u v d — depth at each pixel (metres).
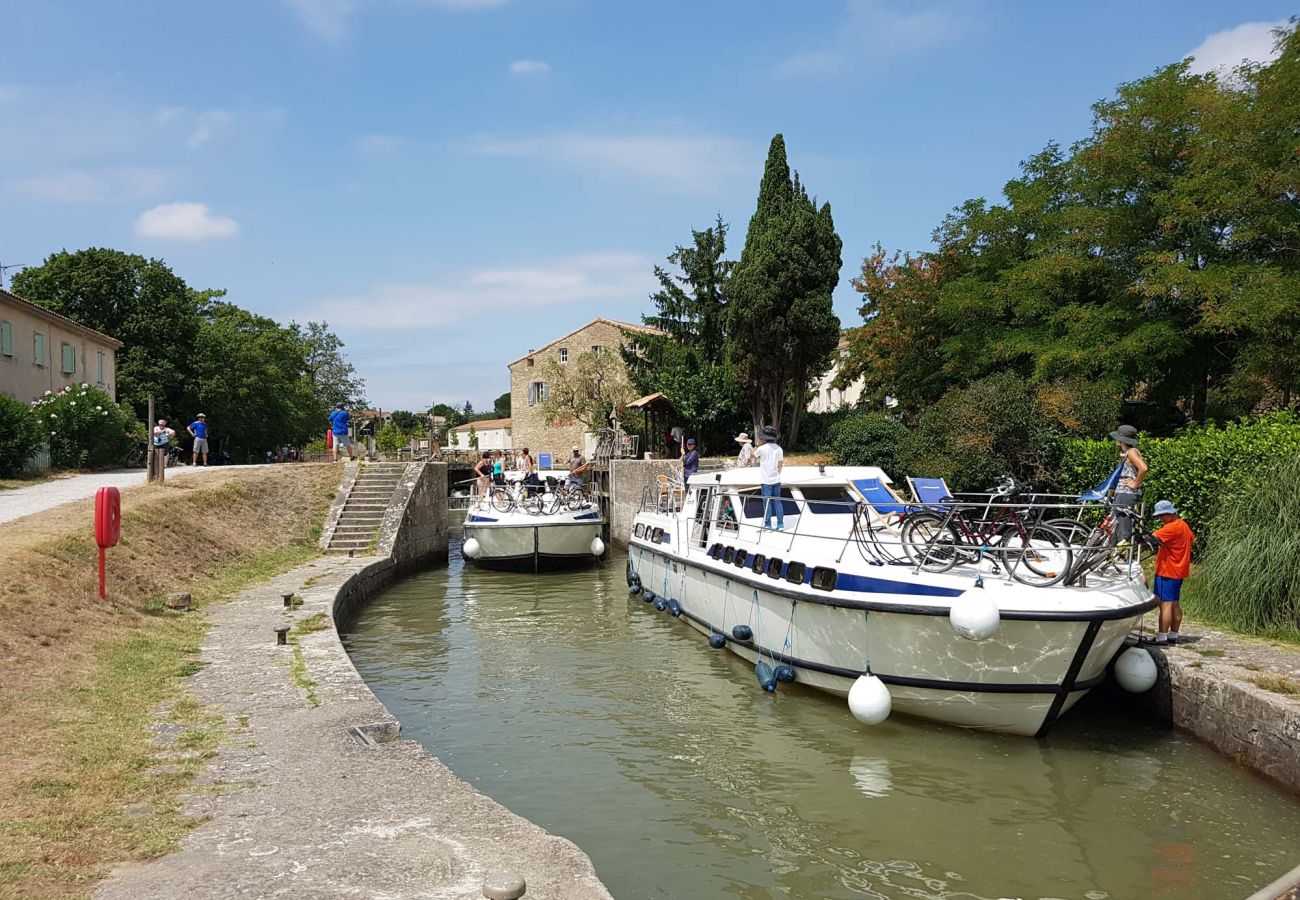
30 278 42.97
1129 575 9.50
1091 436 18.14
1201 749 8.60
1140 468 10.17
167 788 5.90
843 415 31.70
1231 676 8.45
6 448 22.38
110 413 28.30
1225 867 6.43
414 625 15.95
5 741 6.37
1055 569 9.03
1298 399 17.30
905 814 7.44
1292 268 17.05
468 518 24.73
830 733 9.49
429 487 25.72
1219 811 7.32
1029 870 6.46
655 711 10.45
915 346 24.86
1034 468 18.17
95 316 43.50
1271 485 10.52
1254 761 7.90
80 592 10.87
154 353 44.91
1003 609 8.38
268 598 13.84
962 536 9.66
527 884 4.63
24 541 12.16
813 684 10.63
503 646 14.10
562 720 10.14
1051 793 7.79
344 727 7.31
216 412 49.62
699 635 14.91
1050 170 24.25
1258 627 10.19
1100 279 20.73
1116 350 18.14
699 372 34.84
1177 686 8.99
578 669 12.54
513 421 56.12
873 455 23.92
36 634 8.90
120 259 44.34
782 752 8.96
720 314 35.84
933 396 24.91
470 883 4.63
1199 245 18.55
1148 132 19.36
